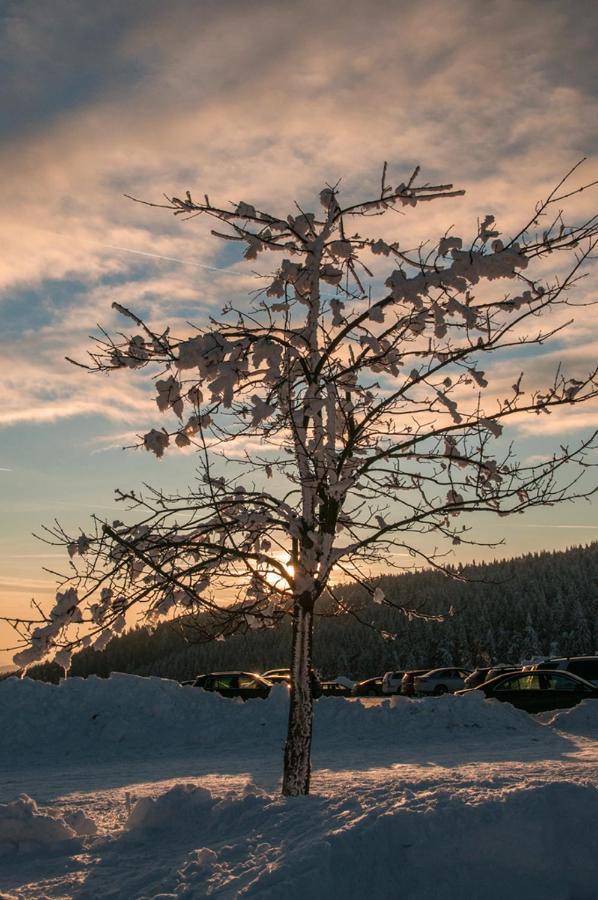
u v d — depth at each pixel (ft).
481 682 107.76
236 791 29.58
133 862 24.20
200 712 73.31
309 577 28.94
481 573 429.38
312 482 29.37
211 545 28.81
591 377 28.66
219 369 26.37
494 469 29.94
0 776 56.18
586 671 90.02
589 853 21.43
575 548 477.77
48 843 26.71
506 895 20.61
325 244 31.27
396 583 379.96
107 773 54.95
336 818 23.08
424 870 20.72
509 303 28.53
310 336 31.01
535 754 54.03
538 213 27.55
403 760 53.11
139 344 27.84
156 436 27.12
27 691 74.49
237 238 31.94
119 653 408.87
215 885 20.43
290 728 28.60
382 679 139.95
